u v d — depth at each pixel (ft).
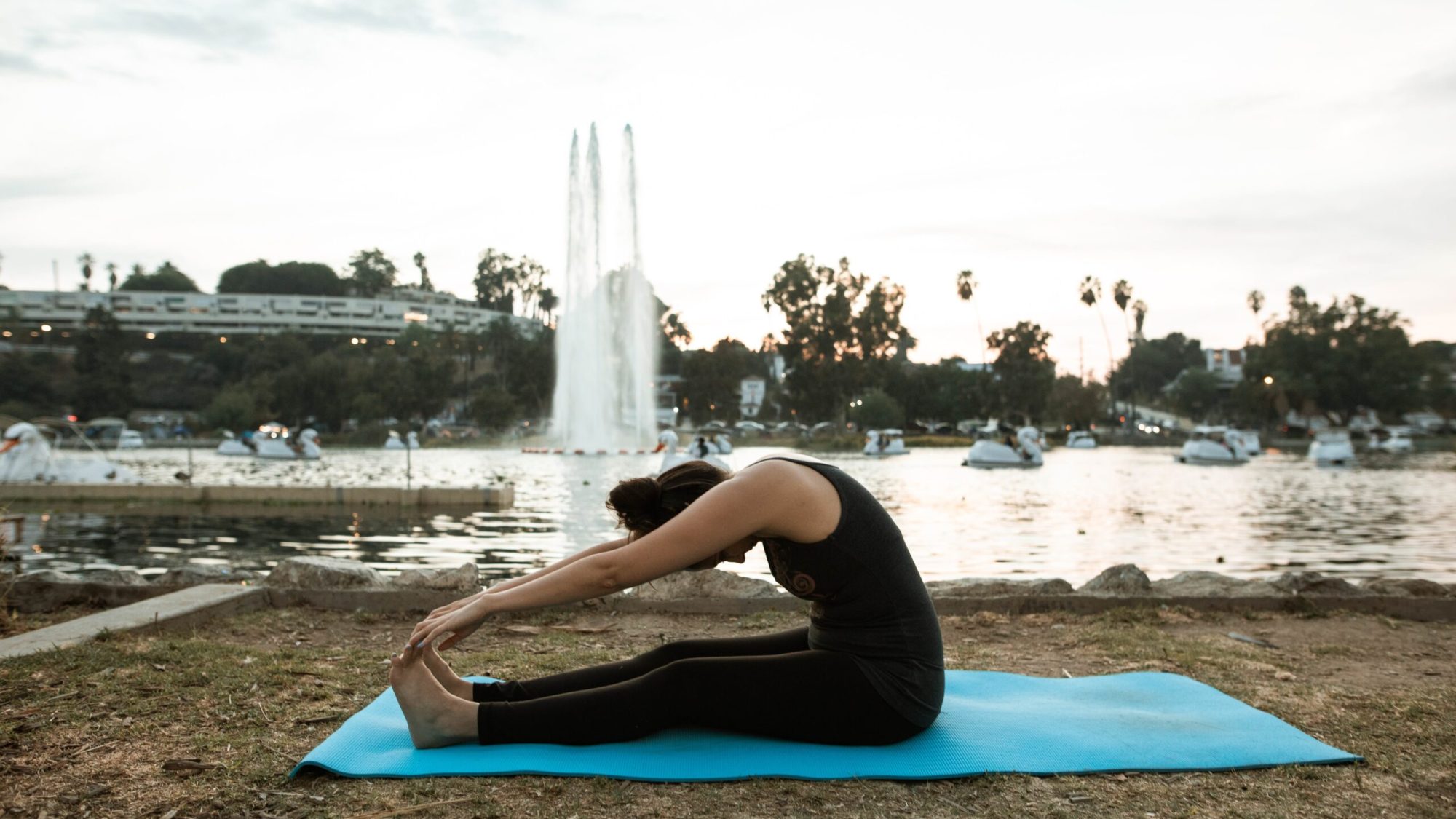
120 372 318.24
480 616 8.82
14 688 11.30
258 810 7.77
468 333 388.78
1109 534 45.96
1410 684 12.57
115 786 8.30
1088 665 13.82
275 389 295.48
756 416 403.75
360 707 10.92
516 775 8.45
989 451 125.08
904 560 9.04
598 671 9.62
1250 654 14.40
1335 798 8.23
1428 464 133.59
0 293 460.14
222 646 13.83
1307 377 283.18
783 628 16.63
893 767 8.59
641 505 9.30
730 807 7.85
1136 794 8.23
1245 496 73.82
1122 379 447.83
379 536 43.37
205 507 57.82
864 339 273.75
